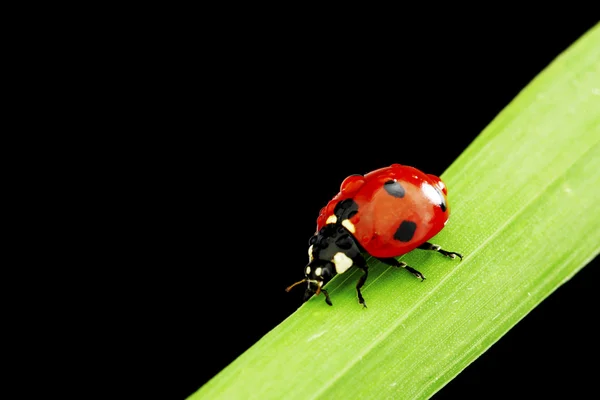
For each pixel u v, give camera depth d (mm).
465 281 83
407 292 83
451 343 83
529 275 84
